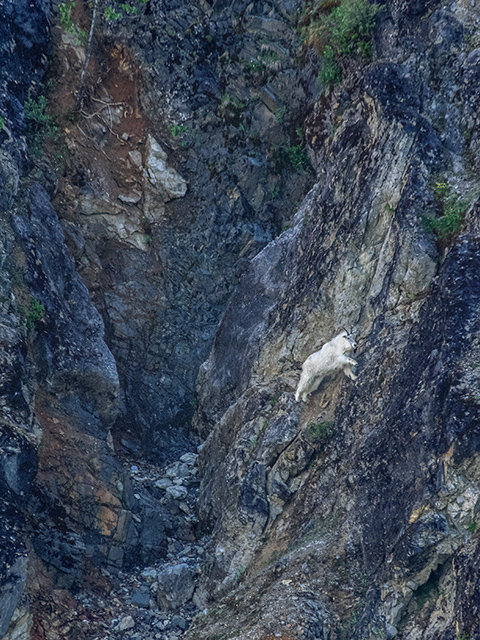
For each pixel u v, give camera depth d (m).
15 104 11.10
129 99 14.02
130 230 13.82
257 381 11.19
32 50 11.83
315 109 12.89
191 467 12.52
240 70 13.92
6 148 10.20
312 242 10.55
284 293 11.30
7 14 11.32
